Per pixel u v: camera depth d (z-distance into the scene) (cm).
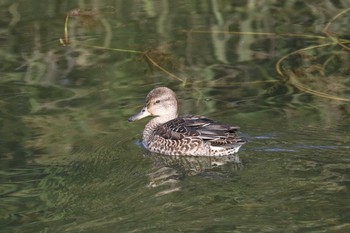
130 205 1309
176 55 1914
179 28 2055
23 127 1606
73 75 1834
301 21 2080
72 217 1278
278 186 1347
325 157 1441
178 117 1589
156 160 1505
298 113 1625
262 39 1983
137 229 1227
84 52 1942
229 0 2231
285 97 1705
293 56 1894
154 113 1638
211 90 1750
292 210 1265
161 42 1980
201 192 1342
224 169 1434
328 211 1260
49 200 1339
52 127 1611
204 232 1210
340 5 2159
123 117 1659
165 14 2144
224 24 2073
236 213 1262
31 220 1274
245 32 2023
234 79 1795
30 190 1374
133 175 1434
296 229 1212
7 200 1342
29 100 1720
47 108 1688
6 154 1502
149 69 1855
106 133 1597
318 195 1307
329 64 1850
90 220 1266
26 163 1471
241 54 1909
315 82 1772
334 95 1703
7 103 1708
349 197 1296
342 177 1366
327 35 1991
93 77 1825
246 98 1708
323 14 2116
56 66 1875
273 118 1608
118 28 2064
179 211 1278
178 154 1512
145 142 1580
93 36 2023
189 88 1762
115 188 1377
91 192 1363
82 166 1463
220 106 1675
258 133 1545
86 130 1605
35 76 1830
